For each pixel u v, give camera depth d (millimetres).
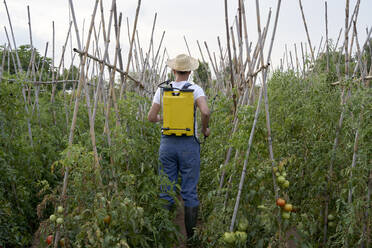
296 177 3070
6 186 3082
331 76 3133
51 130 4156
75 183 2172
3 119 2994
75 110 2236
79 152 2176
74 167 2271
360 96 2076
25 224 3059
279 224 2131
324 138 2932
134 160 2826
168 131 2756
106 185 2406
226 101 3436
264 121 2271
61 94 4699
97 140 2643
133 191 2596
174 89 2840
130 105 3049
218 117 3656
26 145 3424
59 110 4449
